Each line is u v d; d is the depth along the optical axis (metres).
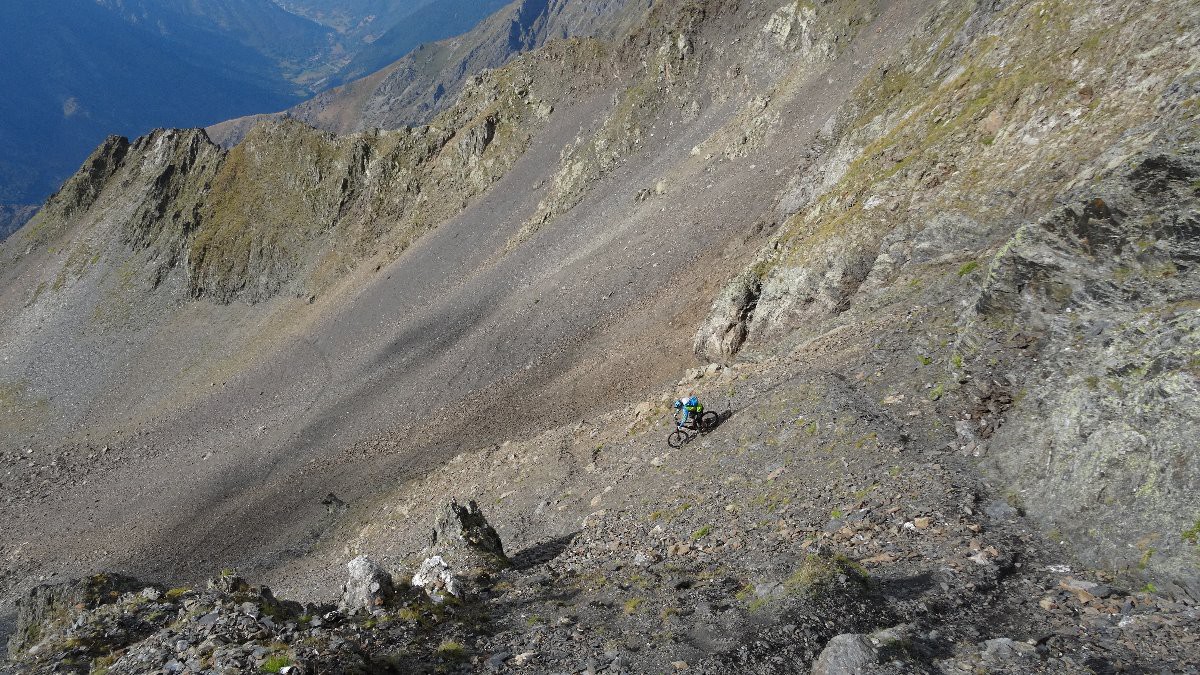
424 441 67.25
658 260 77.31
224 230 144.62
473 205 125.31
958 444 13.98
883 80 63.59
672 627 9.15
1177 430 9.48
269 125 154.50
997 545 10.04
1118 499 9.66
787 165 76.81
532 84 133.75
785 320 40.09
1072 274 14.49
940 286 23.78
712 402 25.91
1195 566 8.05
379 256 129.88
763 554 11.85
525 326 81.88
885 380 18.42
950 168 33.47
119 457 98.38
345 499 60.12
